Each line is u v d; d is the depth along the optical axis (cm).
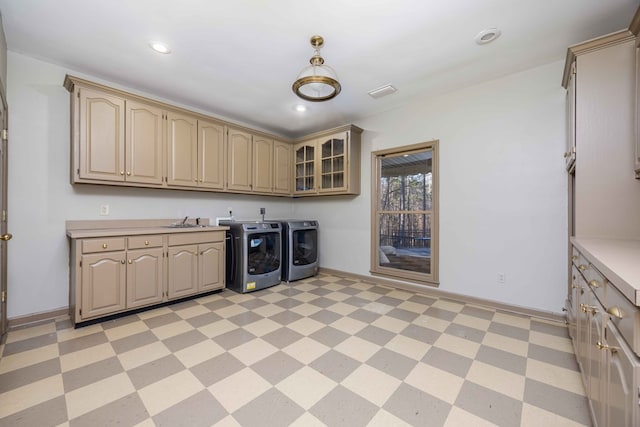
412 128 348
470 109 302
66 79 248
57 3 180
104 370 174
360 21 196
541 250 262
